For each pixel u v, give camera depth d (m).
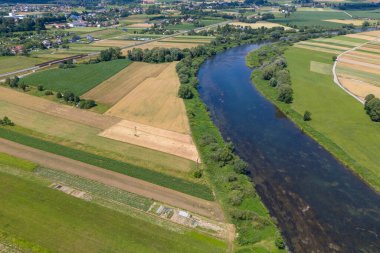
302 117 122.12
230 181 83.75
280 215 75.19
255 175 89.75
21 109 126.38
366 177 87.75
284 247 65.06
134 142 102.06
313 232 70.62
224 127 117.25
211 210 74.19
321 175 89.94
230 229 68.81
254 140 108.50
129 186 81.44
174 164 91.12
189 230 67.94
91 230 66.62
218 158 91.69
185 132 109.06
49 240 64.00
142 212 72.50
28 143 100.50
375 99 117.75
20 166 87.94
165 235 66.25
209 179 85.31
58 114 121.88
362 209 77.50
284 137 110.38
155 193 79.19
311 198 81.06
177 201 76.69
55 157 93.31
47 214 70.62
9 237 64.12
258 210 75.06
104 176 85.12
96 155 94.75
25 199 75.12
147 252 61.81
